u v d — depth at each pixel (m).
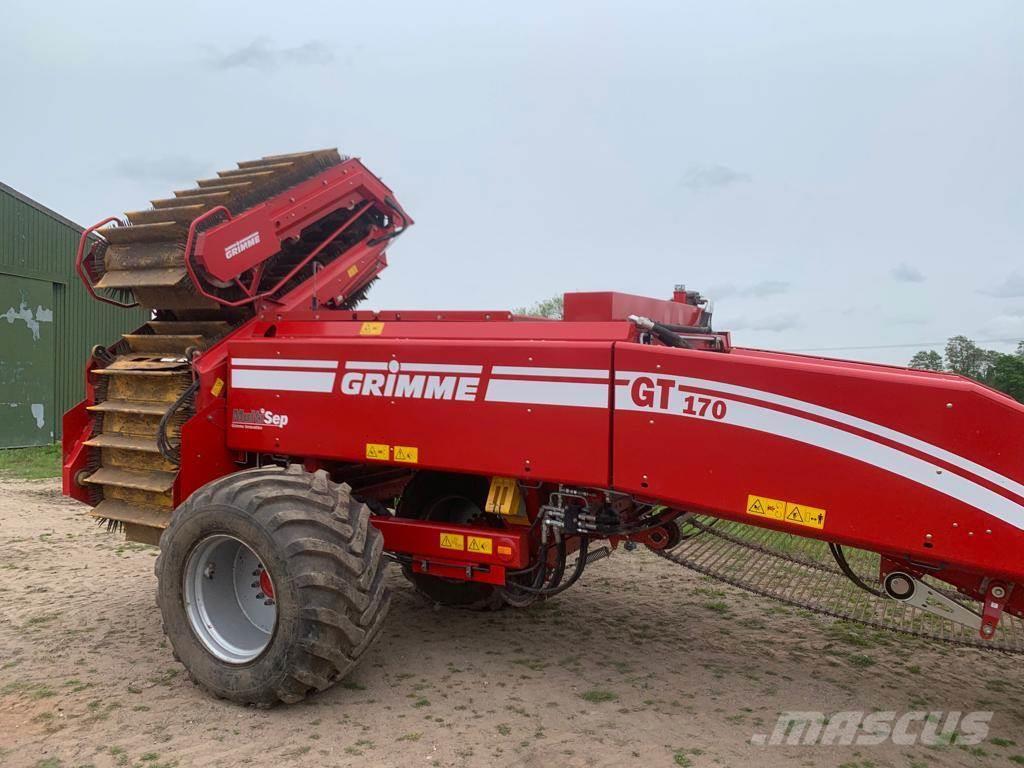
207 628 3.74
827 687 3.95
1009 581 2.96
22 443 14.20
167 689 3.80
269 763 3.09
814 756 3.22
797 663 4.27
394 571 6.17
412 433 3.81
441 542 4.05
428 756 3.16
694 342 3.98
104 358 4.79
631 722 3.50
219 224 4.35
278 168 4.82
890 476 2.93
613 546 4.21
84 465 4.68
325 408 4.05
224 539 3.67
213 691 3.64
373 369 3.92
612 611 5.16
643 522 3.86
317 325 4.39
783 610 5.21
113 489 4.61
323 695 3.75
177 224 4.21
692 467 3.23
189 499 3.78
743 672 4.13
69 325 15.04
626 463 3.35
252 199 4.67
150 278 4.31
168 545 3.76
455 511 4.93
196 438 4.24
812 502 3.04
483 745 3.26
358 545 3.52
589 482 3.42
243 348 4.31
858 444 2.97
